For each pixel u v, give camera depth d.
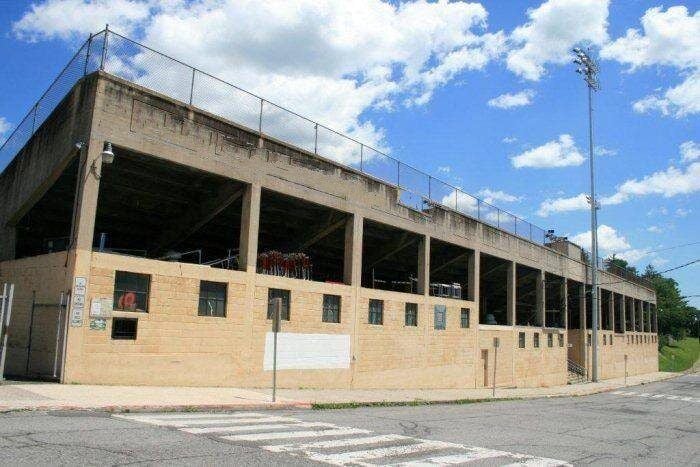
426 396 22.42
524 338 37.75
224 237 26.22
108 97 15.84
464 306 31.02
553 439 12.66
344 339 22.58
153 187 20.25
